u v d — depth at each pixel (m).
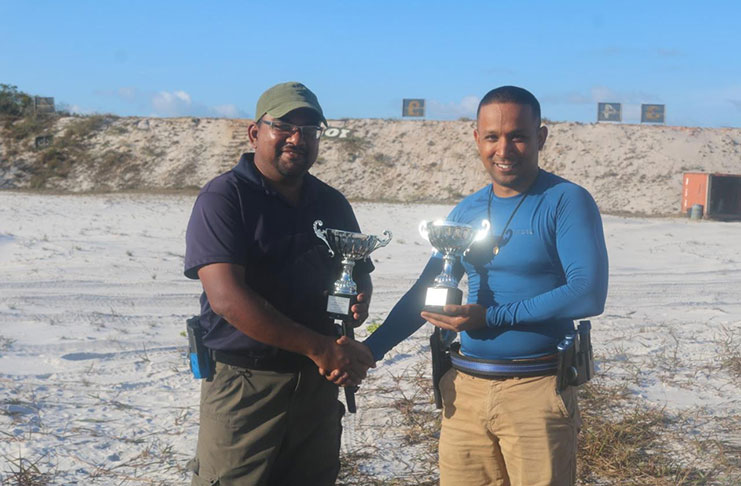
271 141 3.02
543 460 2.94
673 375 6.80
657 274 14.88
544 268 3.01
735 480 4.49
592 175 41.69
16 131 46.75
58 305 10.02
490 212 3.13
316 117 3.07
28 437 4.96
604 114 48.50
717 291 12.70
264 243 3.00
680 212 36.06
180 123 47.59
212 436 3.08
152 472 4.52
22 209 26.81
